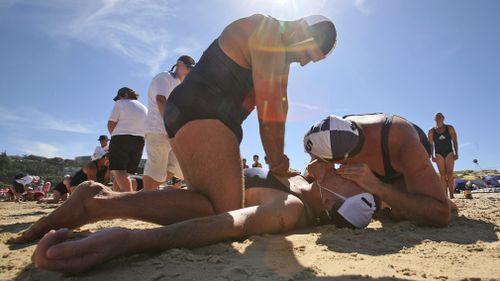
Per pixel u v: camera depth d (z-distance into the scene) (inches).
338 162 127.9
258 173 136.9
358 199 123.9
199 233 89.6
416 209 123.7
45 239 72.4
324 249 94.0
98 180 339.0
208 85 111.2
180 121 111.5
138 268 75.8
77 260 71.1
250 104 121.2
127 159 236.1
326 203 127.3
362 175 123.6
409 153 128.4
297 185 139.7
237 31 113.0
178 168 234.8
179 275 71.7
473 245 99.7
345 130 122.4
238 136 118.3
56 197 437.7
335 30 116.9
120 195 103.0
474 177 879.7
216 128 109.4
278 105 107.3
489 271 75.4
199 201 107.5
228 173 108.8
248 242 98.0
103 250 73.8
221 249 89.5
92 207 101.4
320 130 124.3
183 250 85.3
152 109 218.2
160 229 84.9
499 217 155.9
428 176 127.2
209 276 71.1
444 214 124.6
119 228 79.5
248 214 102.9
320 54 116.3
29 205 406.0
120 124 234.1
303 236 109.1
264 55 106.4
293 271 74.0
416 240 106.1
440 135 382.9
